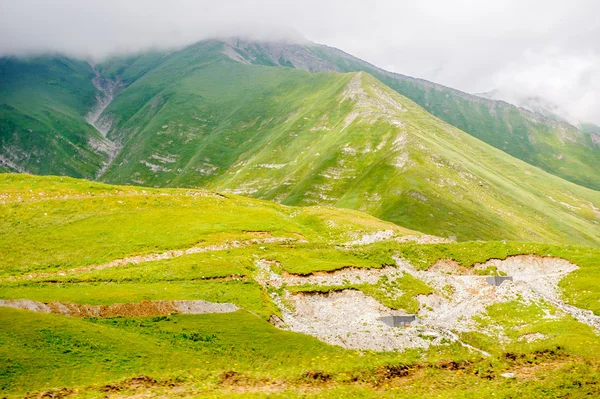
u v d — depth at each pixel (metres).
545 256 85.06
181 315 52.31
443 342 56.84
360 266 76.75
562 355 46.56
